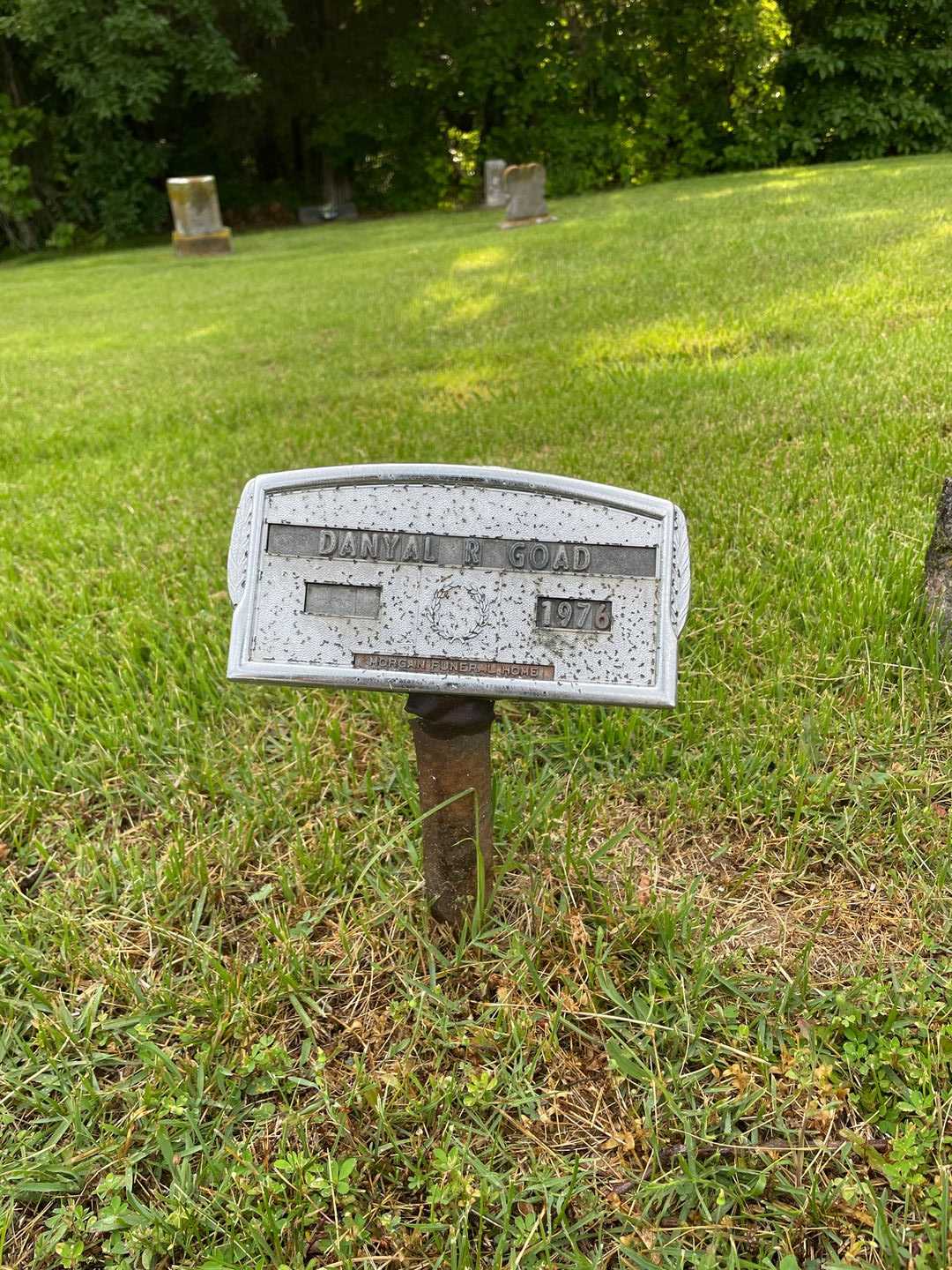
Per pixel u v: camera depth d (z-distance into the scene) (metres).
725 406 1.30
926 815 0.60
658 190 5.10
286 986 0.54
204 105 6.94
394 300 2.65
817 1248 0.41
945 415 1.10
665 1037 0.49
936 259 1.96
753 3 5.77
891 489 0.96
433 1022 0.51
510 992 0.52
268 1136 0.47
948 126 5.80
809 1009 0.50
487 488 0.46
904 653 0.74
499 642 0.46
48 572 1.07
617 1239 0.41
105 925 0.59
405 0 6.61
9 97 6.31
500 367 1.76
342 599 0.47
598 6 6.29
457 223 5.29
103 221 6.62
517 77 6.67
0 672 0.87
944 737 0.66
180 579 1.02
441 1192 0.42
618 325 1.90
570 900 0.57
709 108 6.24
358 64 6.79
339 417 1.57
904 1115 0.45
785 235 2.50
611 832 0.64
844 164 5.13
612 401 1.41
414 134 7.04
